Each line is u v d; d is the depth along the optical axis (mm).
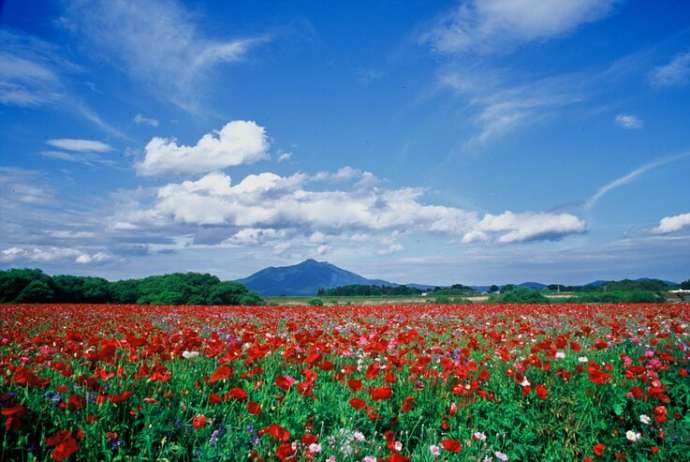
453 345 9672
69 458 3926
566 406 5934
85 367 6141
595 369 5844
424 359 6344
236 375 6086
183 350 6613
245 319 16078
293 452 3961
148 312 19219
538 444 5293
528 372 7000
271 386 5934
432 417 5691
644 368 6633
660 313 17141
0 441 3967
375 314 18469
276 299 64438
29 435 4098
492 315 18609
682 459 4844
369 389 5504
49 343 8047
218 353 6496
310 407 5359
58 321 14781
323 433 4828
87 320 14891
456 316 17828
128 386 5094
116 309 21266
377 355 7531
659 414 5277
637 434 5094
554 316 17500
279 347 8070
